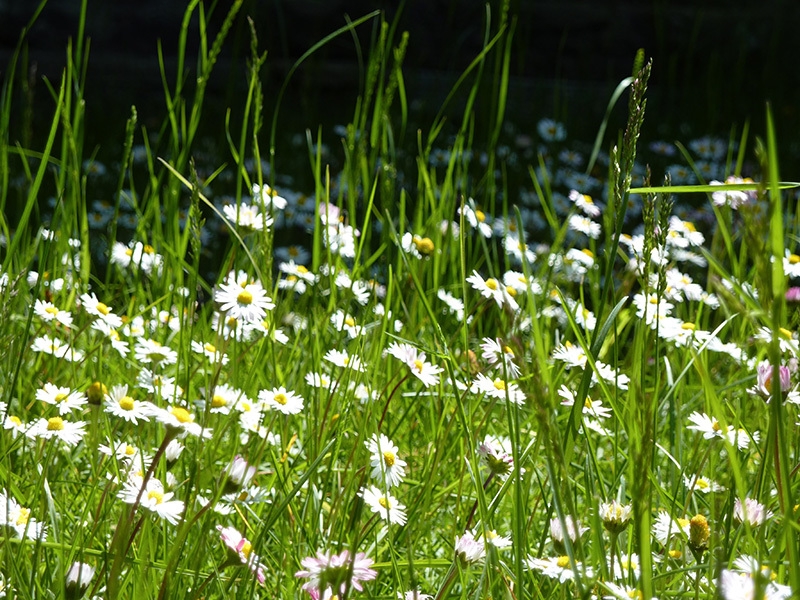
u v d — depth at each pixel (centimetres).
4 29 466
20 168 294
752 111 467
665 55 537
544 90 484
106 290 162
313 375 140
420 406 152
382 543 133
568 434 125
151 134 378
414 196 279
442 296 161
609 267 124
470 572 126
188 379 134
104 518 125
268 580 129
